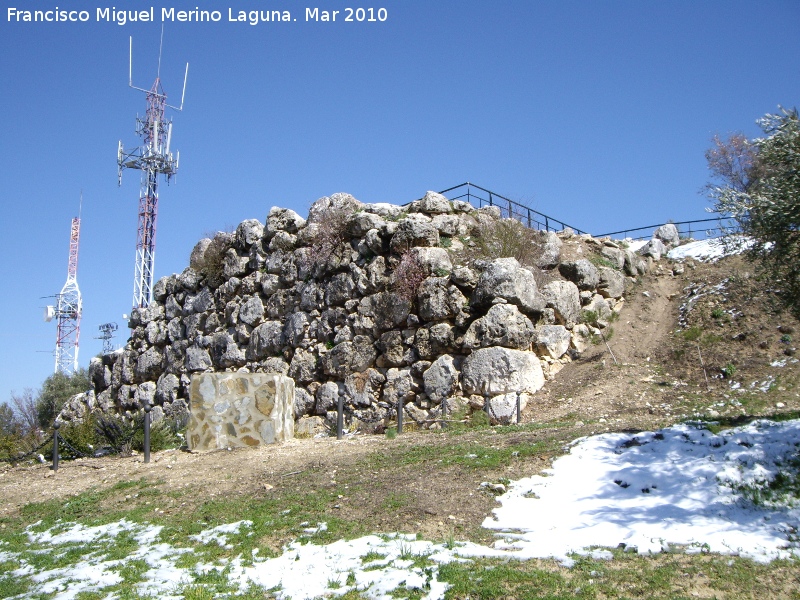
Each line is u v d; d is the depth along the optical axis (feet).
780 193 29.32
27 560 30.04
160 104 117.29
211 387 46.78
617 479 29.58
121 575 26.68
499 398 49.21
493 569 23.04
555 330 53.47
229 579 25.30
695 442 31.83
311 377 61.93
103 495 38.22
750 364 47.78
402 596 22.16
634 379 49.67
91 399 92.63
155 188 113.80
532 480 30.71
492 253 57.31
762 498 26.16
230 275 74.02
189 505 34.45
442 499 29.89
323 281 63.77
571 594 21.18
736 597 20.47
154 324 84.69
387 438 43.50
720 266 60.85
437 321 54.03
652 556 23.20
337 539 27.50
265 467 39.14
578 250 63.21
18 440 57.21
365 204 64.85
